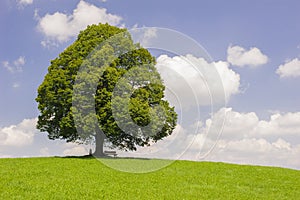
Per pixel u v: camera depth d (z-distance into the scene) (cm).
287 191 2083
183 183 2128
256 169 2823
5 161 2798
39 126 3272
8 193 1650
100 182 2019
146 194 1766
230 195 1864
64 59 3262
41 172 2286
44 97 3228
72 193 1706
